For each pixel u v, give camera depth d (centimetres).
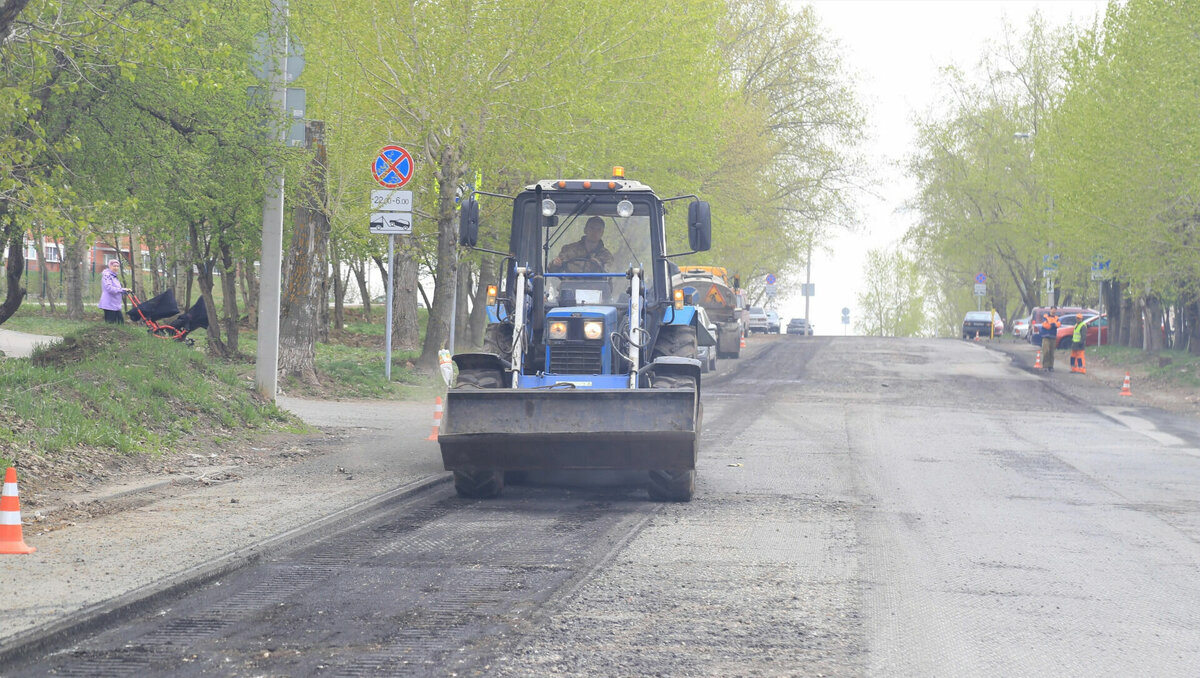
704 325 3294
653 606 1231
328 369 4169
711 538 1645
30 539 1509
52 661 1016
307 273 3950
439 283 4609
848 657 1056
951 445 3045
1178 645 1120
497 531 1677
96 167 2781
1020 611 1247
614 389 1897
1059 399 4853
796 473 2411
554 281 2222
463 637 1098
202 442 2470
